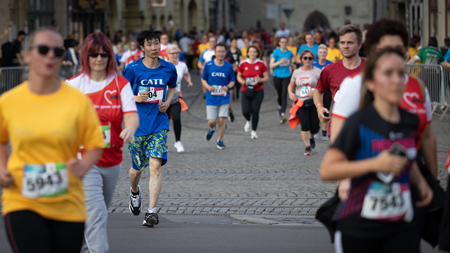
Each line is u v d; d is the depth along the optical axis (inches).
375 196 261.1
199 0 3873.0
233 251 437.7
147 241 466.6
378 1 3139.8
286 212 571.5
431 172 324.8
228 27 4574.3
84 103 290.0
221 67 902.4
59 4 2107.5
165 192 650.8
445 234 299.4
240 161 818.8
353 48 455.5
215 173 744.3
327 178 258.1
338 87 463.2
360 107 277.3
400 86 253.3
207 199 620.4
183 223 535.5
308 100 845.2
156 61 542.3
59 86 288.2
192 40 2994.6
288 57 1195.3
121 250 442.3
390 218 263.0
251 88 992.9
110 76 390.3
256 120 1006.4
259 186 673.6
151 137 525.0
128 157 855.7
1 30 1797.5
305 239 471.2
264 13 4709.6
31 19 2005.4
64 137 283.0
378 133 257.6
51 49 277.9
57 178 285.3
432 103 1187.9
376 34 327.6
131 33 1982.0
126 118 386.6
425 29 1925.4
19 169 285.3
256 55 994.7
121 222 535.2
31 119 281.3
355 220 264.5
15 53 1483.8
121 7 2878.9
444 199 315.6
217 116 915.4
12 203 287.9
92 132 292.7
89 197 369.1
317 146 941.2
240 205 598.2
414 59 1259.2
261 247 447.8
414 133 264.4
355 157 262.8
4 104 283.0
